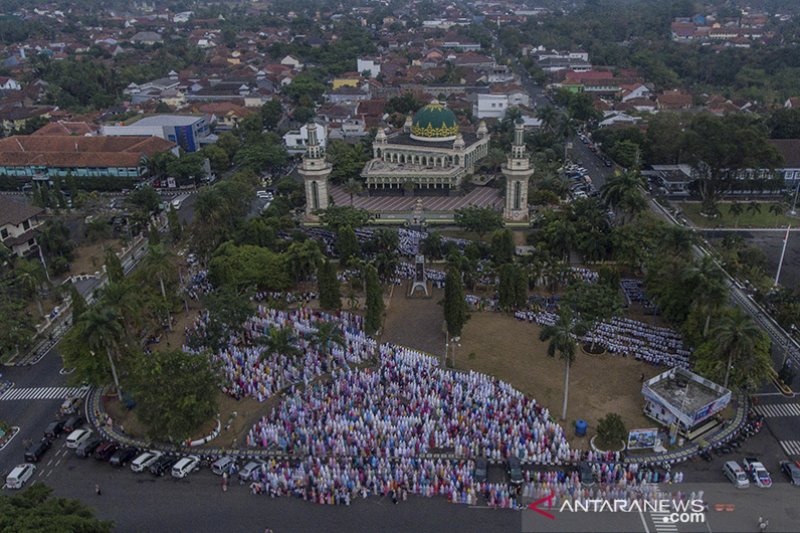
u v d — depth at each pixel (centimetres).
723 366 9181
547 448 8481
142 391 8500
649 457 8375
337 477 7988
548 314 11994
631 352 10756
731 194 18600
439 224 16900
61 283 13850
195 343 10662
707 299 9775
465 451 8494
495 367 10506
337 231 15300
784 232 16038
